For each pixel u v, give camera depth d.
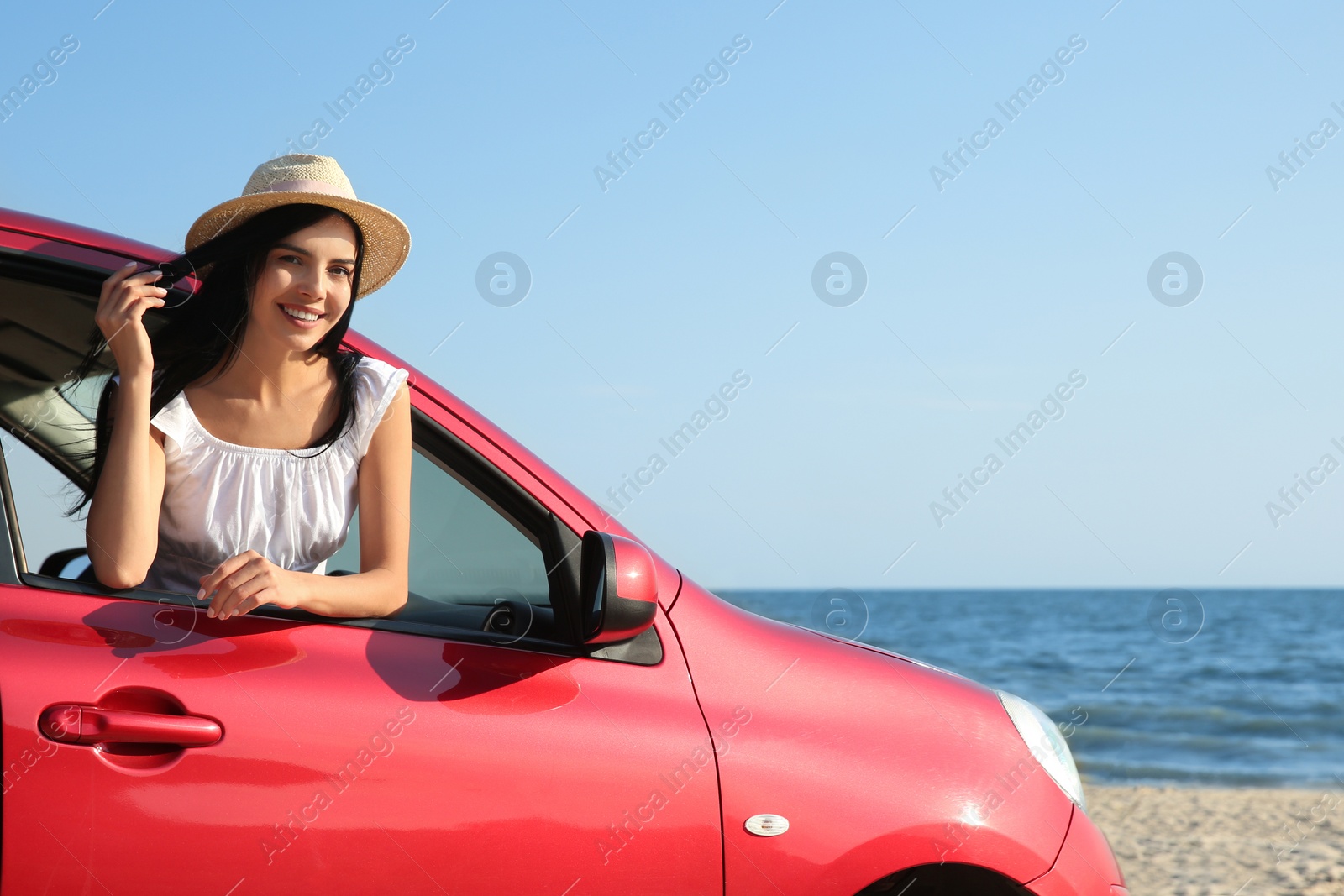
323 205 1.95
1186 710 22.64
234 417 1.92
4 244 1.77
